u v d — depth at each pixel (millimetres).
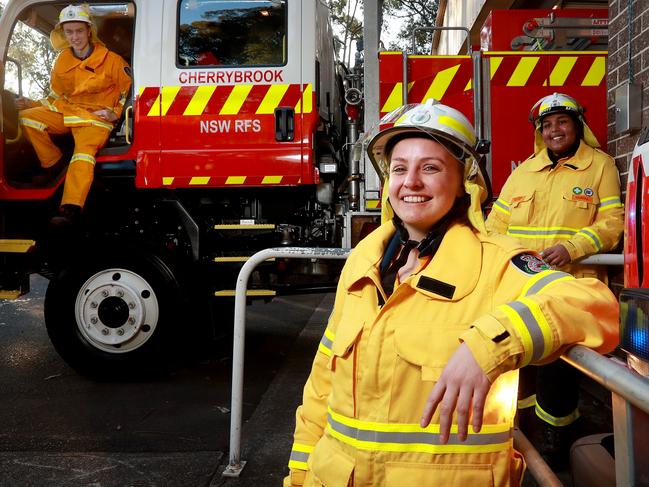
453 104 4336
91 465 3074
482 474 1209
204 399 4172
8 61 5023
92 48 4453
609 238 2938
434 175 1372
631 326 929
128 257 4457
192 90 4418
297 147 4352
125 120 4434
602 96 4305
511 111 4309
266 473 2908
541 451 2857
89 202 4781
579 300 1098
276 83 4383
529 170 3246
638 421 881
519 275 1225
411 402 1243
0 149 4547
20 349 5789
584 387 3885
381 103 4324
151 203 4738
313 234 4586
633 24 3250
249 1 4438
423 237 1437
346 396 1323
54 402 4148
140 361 4504
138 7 4488
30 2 4742
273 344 5789
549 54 4289
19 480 2912
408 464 1232
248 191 4648
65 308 4551
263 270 4539
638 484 884
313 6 4391
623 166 3352
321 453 1371
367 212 4230
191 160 4395
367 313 1333
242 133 4387
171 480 2893
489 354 1047
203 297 4625
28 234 4766
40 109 4586
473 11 10695
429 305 1269
